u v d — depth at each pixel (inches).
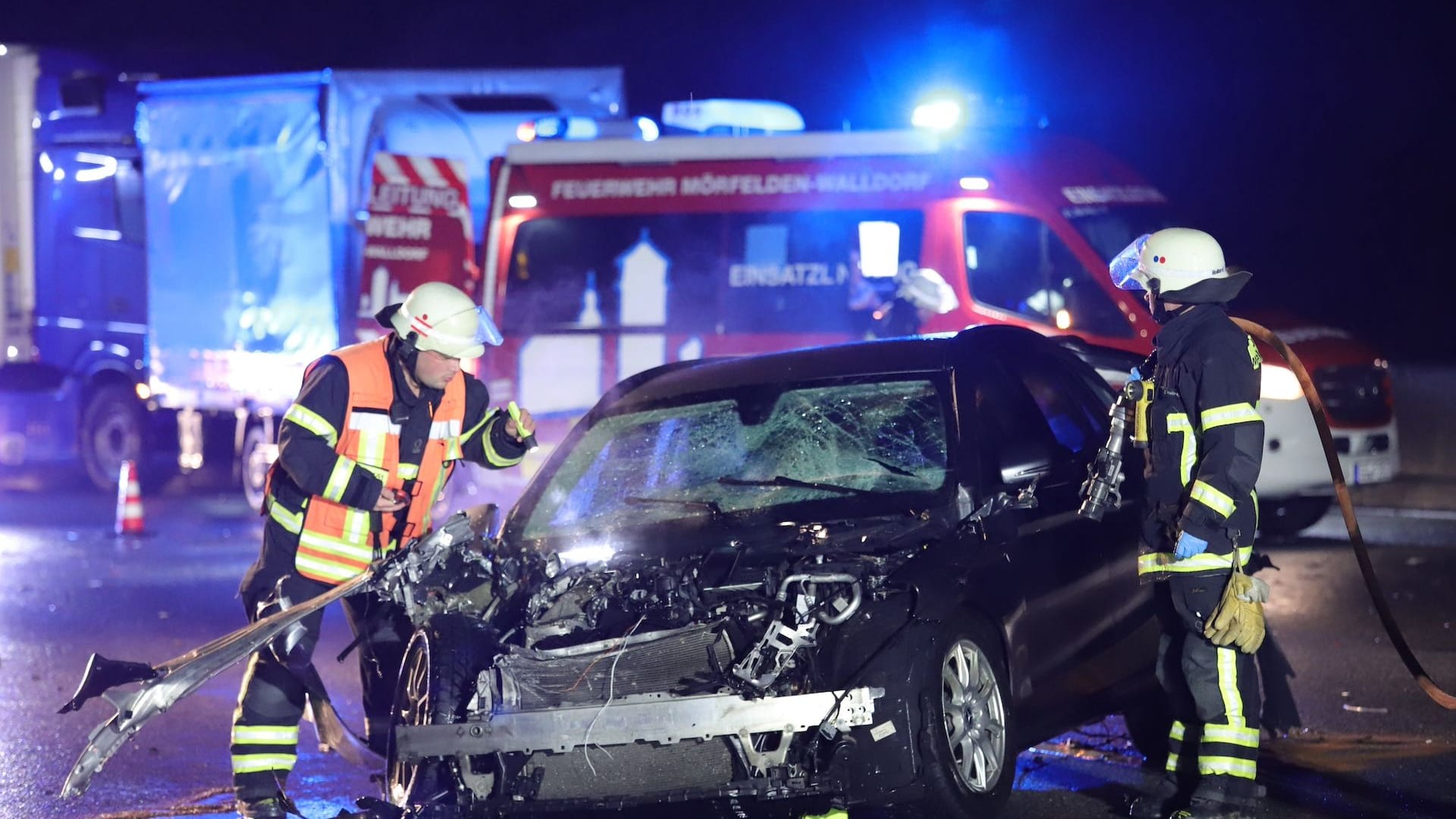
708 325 504.7
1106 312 487.8
